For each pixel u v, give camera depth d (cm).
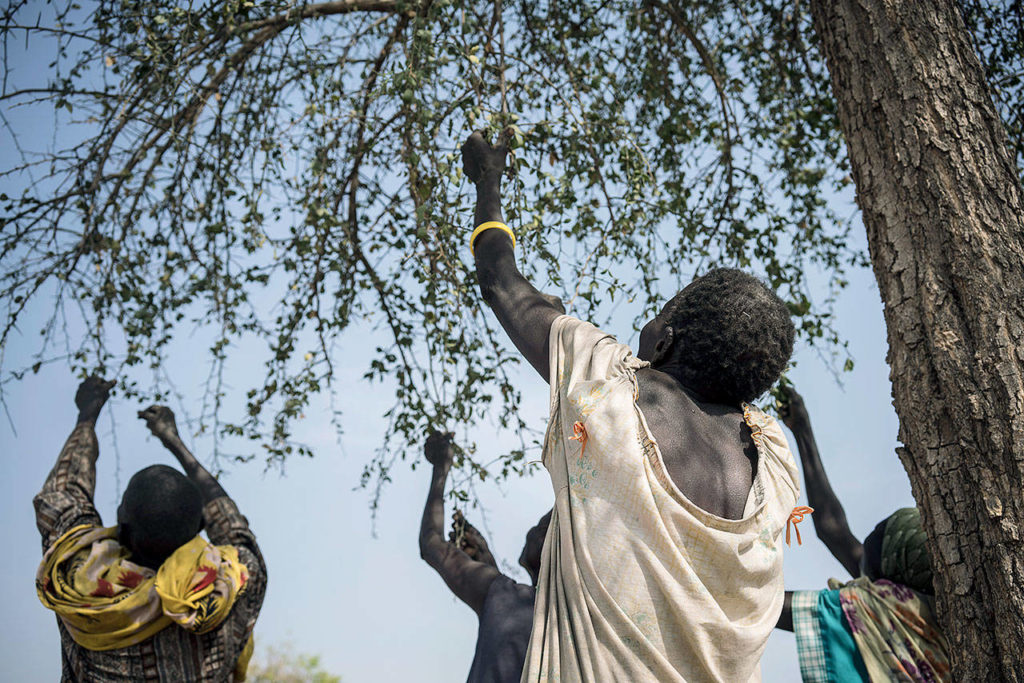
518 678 251
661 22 477
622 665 133
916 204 268
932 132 272
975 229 256
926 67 280
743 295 161
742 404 167
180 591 236
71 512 255
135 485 244
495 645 260
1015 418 233
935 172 268
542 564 153
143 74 378
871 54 291
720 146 474
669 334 164
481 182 213
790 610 267
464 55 294
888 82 285
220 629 247
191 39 371
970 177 264
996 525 228
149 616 235
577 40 450
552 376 163
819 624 262
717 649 134
